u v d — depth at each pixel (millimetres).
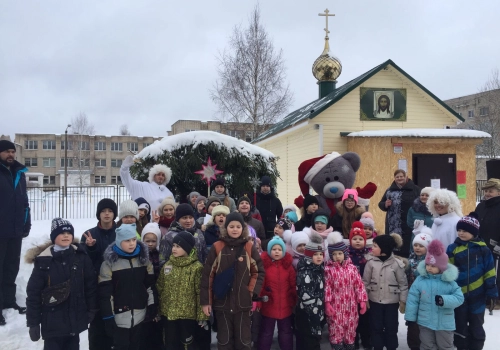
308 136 12375
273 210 6660
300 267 4223
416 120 11867
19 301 5887
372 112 11633
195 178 7348
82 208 21516
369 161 10305
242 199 5273
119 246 3771
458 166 10031
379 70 11578
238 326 3895
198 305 3982
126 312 3717
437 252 3979
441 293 3947
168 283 3959
